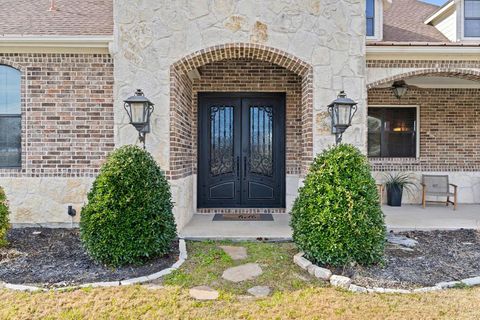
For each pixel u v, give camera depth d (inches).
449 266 187.5
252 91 327.6
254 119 337.1
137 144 249.9
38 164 272.5
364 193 181.9
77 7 346.3
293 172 326.6
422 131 398.0
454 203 345.4
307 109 259.1
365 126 256.1
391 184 374.3
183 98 281.3
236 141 337.4
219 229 259.9
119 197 182.7
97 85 273.6
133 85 249.6
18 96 276.8
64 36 258.4
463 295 154.6
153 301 147.3
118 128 249.9
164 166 247.8
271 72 325.4
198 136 333.7
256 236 240.7
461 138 396.5
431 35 367.6
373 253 179.8
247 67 325.7
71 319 133.2
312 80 254.7
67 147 273.9
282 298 151.5
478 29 343.6
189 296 152.5
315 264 183.5
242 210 332.2
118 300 147.2
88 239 183.0
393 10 425.1
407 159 398.9
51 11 332.2
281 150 335.9
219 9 251.0
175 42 250.1
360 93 254.8
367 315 136.7
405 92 380.8
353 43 255.1
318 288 161.0
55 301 145.9
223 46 251.0
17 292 154.1
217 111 337.4
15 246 219.8
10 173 271.4
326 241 177.9
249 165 338.0
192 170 326.0
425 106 397.1
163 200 194.7
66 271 177.5
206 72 326.3
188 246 221.9
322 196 182.5
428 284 165.3
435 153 397.4
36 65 270.7
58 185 273.3
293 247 221.6
